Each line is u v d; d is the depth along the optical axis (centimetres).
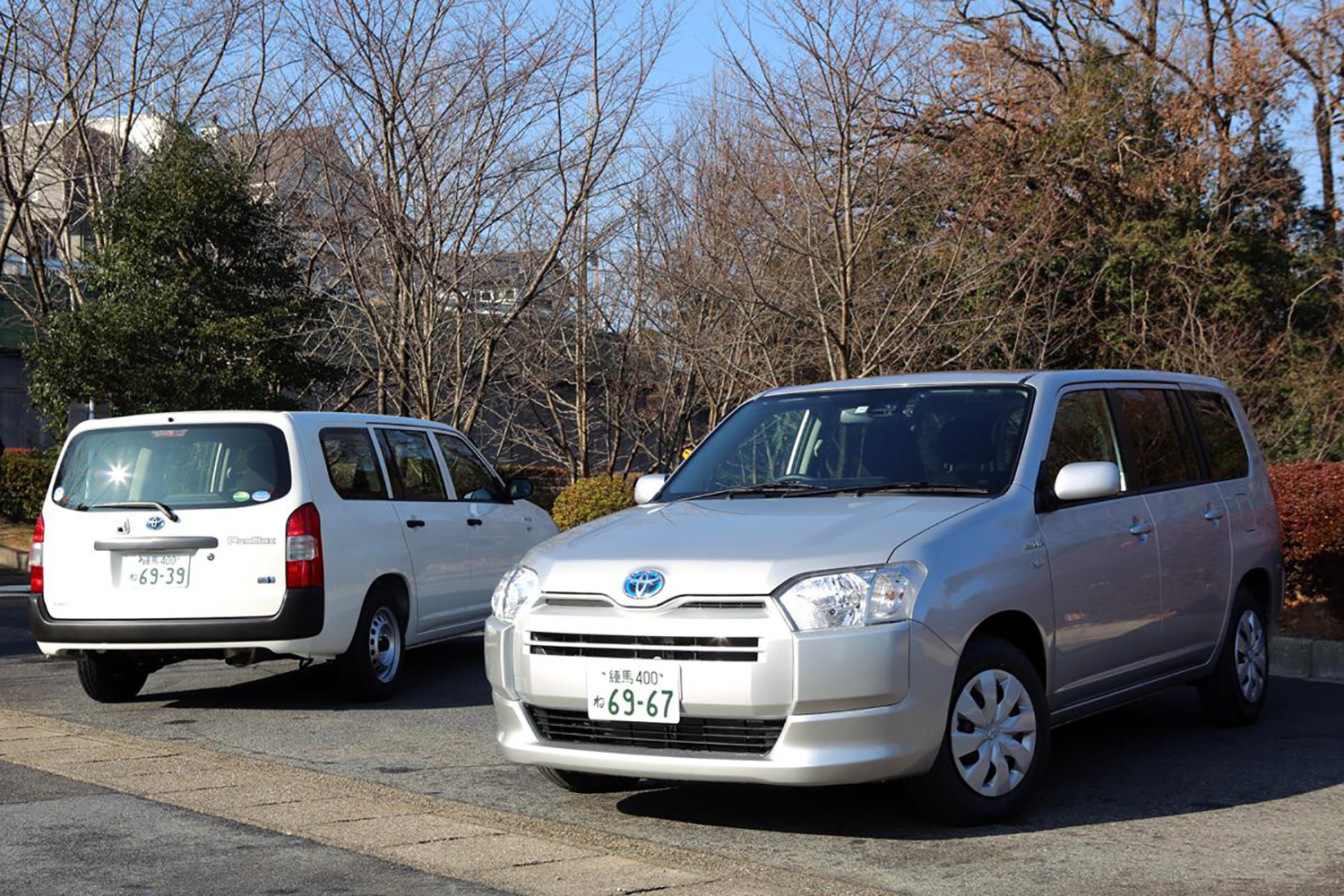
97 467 866
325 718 837
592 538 578
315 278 2041
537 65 1645
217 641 828
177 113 2056
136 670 910
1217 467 773
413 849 507
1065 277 1916
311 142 1747
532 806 602
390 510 929
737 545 538
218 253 1908
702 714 517
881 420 657
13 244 2683
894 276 1562
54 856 500
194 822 550
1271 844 525
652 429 2383
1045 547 590
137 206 1900
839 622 510
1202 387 802
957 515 564
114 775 639
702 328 1816
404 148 1605
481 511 1046
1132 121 2122
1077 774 652
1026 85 2017
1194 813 576
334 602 851
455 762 700
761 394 723
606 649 535
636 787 635
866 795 609
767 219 1617
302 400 2005
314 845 514
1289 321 2045
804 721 505
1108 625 629
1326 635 1010
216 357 1881
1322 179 2270
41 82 2041
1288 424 1850
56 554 852
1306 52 2200
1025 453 615
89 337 1864
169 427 866
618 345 2262
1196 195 2102
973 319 1530
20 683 977
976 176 1659
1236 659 757
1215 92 2148
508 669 564
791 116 1503
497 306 1866
